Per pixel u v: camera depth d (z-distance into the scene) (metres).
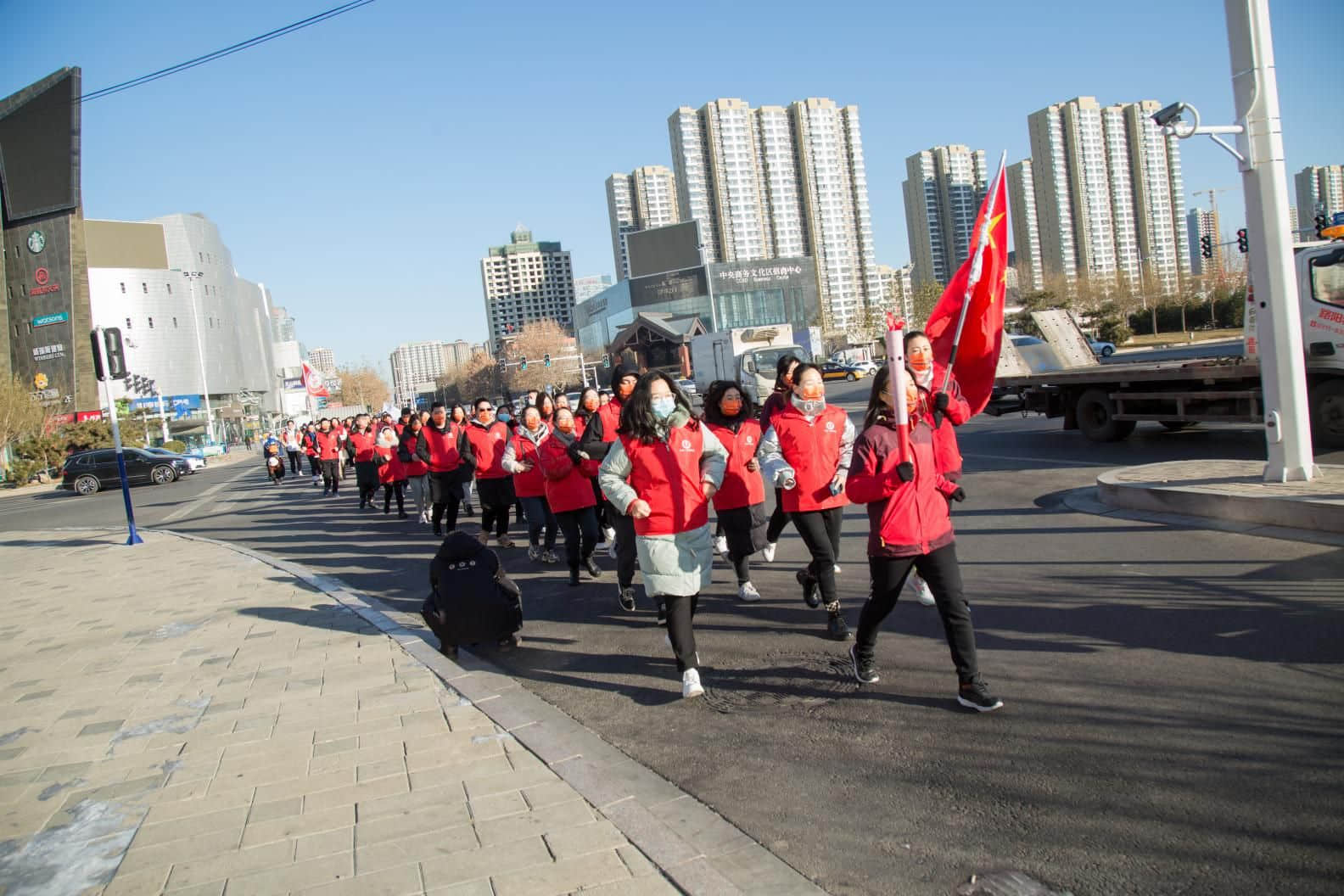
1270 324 8.00
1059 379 14.65
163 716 5.42
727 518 6.95
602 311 125.69
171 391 97.44
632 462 5.03
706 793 3.82
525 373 98.00
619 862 3.22
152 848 3.68
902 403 4.29
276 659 6.51
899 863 3.15
